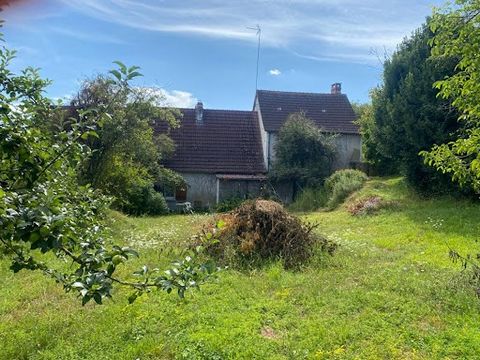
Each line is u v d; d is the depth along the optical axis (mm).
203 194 25875
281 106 28438
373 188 19172
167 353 4699
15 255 2852
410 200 16516
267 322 5602
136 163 20734
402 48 18125
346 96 29922
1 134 2396
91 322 5609
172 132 27531
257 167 26453
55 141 2924
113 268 2344
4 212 2117
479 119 5070
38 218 2133
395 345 4836
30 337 5164
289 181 24984
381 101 18422
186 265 2701
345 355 4621
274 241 9219
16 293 6832
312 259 8883
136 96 18984
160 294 6500
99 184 17812
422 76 15781
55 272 2861
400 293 6562
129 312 5820
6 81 3039
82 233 2916
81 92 15750
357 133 26797
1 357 4676
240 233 9492
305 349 4773
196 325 5395
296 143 24188
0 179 2572
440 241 10672
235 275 7871
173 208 25266
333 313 5895
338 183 20391
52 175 2975
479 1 4648
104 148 17594
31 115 2875
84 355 4695
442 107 14117
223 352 4637
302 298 6488
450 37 4938
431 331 5191
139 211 20406
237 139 27969
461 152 5227
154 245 10461
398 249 10250
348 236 12062
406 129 16281
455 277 6996
